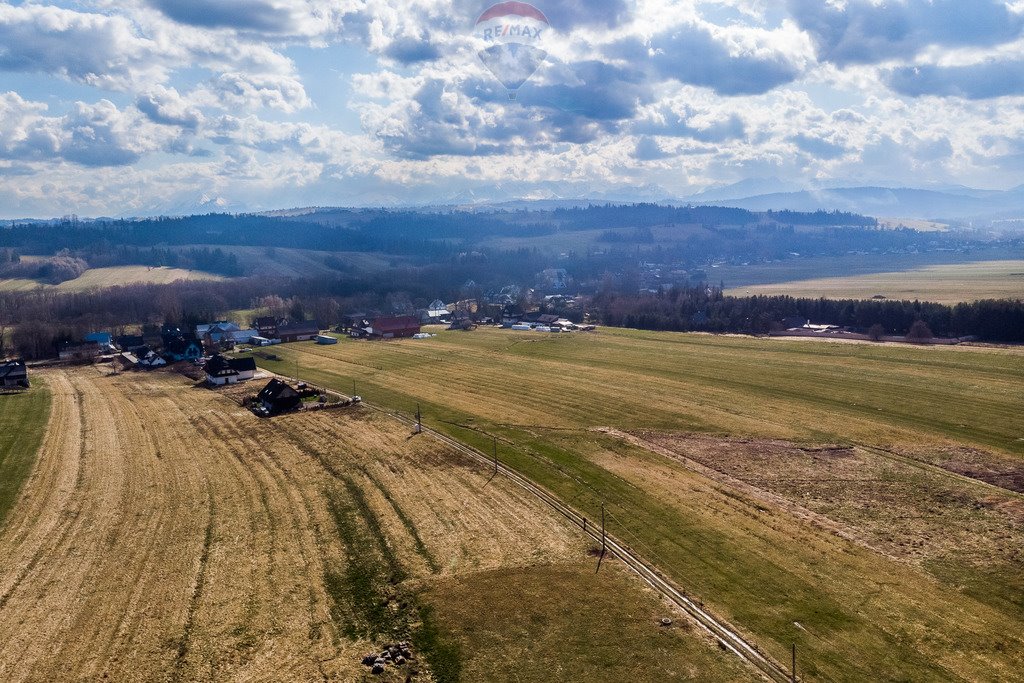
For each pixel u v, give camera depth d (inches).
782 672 1161.4
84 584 1503.4
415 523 1787.6
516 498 1951.3
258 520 1825.8
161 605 1411.2
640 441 2471.7
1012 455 2199.8
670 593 1425.9
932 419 2610.7
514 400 3164.4
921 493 1919.3
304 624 1343.5
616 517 1804.9
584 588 1445.6
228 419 2910.9
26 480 2175.2
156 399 3344.0
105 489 2081.7
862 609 1339.8
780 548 1601.9
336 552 1633.9
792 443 2406.5
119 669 1206.3
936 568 1493.6
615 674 1173.1
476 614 1357.0
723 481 2052.2
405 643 1280.8
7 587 1494.8
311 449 2447.1
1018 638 1234.0
